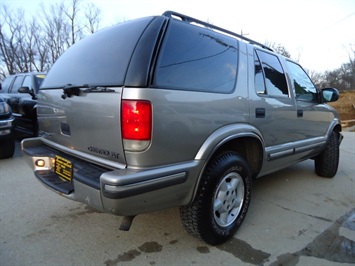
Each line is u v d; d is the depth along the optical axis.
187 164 1.83
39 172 2.34
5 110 4.73
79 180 1.74
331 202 3.20
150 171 1.64
